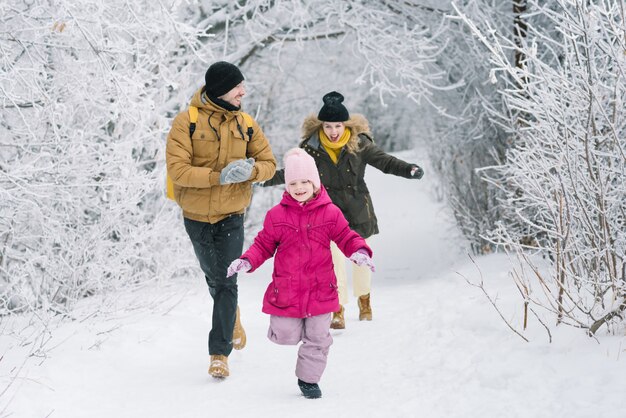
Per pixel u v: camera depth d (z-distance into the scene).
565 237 5.59
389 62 12.61
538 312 6.04
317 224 5.32
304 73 17.73
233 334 6.26
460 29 12.12
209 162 5.88
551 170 6.81
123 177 7.92
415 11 13.38
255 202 16.09
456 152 13.02
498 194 11.18
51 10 7.23
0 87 6.49
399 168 7.57
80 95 7.57
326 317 5.29
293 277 5.27
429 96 13.98
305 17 13.30
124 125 9.16
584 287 6.21
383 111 25.03
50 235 7.64
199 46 12.27
